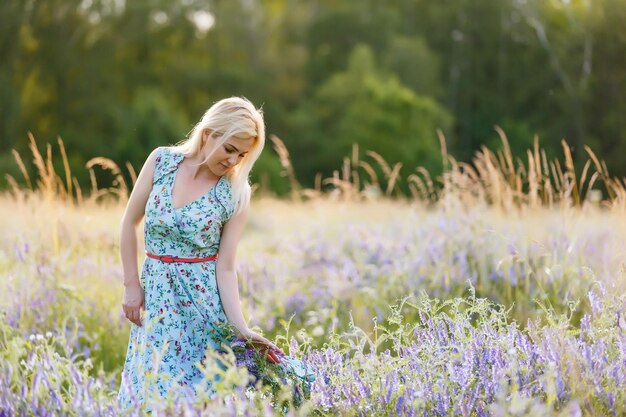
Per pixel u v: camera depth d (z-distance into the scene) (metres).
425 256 5.80
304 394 3.43
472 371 3.29
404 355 3.46
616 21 40.47
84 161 38.38
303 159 46.22
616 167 38.44
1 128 38.72
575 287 4.87
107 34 44.09
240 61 49.91
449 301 3.62
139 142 38.50
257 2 50.72
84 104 41.62
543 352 3.34
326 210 9.24
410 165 43.44
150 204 3.60
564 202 5.43
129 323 5.10
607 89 40.59
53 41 42.22
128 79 45.22
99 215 7.72
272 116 47.12
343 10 50.47
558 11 44.88
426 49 49.81
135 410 3.01
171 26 46.56
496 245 5.50
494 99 47.59
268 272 6.23
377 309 4.95
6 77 39.81
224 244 3.66
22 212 6.45
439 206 6.36
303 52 50.53
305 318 5.39
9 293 5.00
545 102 43.91
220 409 2.81
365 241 6.92
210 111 3.62
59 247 6.43
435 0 51.28
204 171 3.65
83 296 5.27
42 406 3.00
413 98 45.16
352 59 47.19
